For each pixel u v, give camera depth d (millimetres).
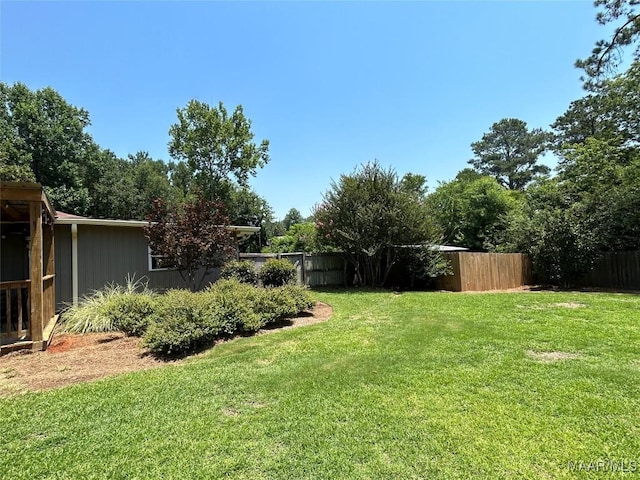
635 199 13086
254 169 27172
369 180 13188
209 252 9391
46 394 3764
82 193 23672
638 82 14172
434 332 5801
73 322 7094
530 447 2535
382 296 10852
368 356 4668
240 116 26297
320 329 6352
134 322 6441
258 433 2834
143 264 9914
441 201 25203
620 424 2838
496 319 6820
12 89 22547
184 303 5688
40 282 5645
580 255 13227
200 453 2584
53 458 2578
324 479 2262
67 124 24141
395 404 3252
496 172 40250
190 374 4254
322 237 13945
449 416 3000
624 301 8914
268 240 33438
